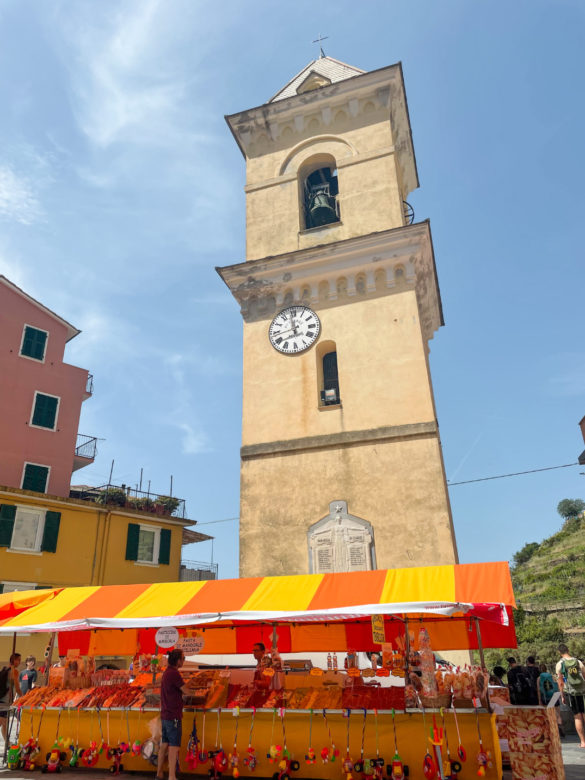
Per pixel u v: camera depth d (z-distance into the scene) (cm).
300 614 865
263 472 1714
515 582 6894
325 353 1916
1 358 2836
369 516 1558
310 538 1584
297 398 1781
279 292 1950
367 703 844
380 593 888
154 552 2898
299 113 2227
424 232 1802
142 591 1069
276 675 952
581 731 1134
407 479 1563
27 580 2397
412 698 836
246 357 1905
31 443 2825
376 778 792
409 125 2291
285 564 1578
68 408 3039
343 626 1186
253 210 2153
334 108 2194
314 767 836
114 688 1017
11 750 990
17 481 2717
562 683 1198
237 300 2003
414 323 1752
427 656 848
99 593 1095
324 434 1702
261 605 925
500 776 774
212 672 997
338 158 2111
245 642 1226
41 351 3017
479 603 811
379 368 1731
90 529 2678
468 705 809
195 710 919
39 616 1056
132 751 932
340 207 2030
